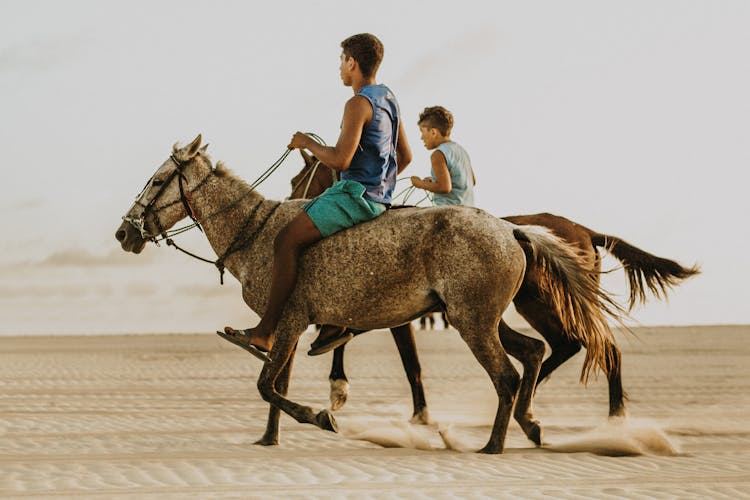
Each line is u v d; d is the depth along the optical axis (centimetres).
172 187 909
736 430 1026
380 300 843
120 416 1143
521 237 859
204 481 706
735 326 7119
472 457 823
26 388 1578
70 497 644
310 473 740
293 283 848
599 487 679
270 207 902
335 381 1075
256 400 1380
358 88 886
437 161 992
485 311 823
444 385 1675
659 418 1141
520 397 885
